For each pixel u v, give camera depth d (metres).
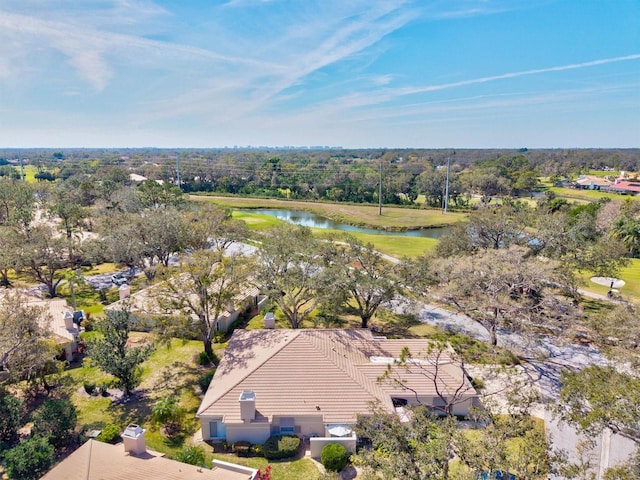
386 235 82.31
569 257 40.34
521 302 32.03
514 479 15.46
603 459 20.55
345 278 34.09
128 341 33.91
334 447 20.89
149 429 23.53
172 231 50.09
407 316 40.03
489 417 16.67
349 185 128.25
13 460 18.41
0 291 38.16
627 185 131.50
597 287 47.09
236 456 21.88
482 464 14.49
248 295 38.81
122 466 17.20
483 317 33.31
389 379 25.06
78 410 25.27
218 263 33.72
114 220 59.03
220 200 124.75
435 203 121.94
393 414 20.89
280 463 21.38
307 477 20.38
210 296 31.14
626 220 60.72
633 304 29.95
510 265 32.41
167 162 167.00
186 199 88.94
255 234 59.22
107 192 91.69
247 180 146.00
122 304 34.06
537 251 41.53
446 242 46.16
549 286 36.91
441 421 17.20
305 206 117.00
